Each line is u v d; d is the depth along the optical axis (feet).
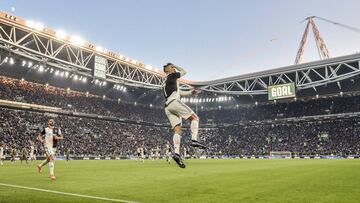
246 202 22.06
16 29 159.74
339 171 56.18
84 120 228.43
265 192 27.30
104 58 198.39
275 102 270.26
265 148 241.14
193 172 54.80
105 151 211.00
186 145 260.01
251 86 250.16
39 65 192.75
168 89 23.44
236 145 256.32
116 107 259.80
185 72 24.29
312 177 43.04
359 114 222.48
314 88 229.66
